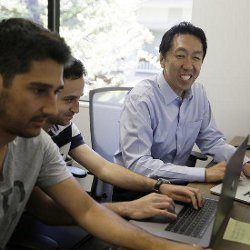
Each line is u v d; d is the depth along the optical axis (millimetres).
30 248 1057
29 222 1363
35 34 805
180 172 1545
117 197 1697
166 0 2709
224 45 2488
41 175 1183
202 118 2021
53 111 841
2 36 795
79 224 1162
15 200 1093
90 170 1695
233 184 1175
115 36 2928
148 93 1801
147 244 1014
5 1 3131
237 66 2488
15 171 1070
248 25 2408
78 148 1732
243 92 2512
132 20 2848
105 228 1108
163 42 1823
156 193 1347
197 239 1034
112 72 3000
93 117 2143
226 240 1042
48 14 3027
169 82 1829
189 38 1735
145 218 1161
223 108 2580
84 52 3041
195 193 1303
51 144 1185
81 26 3010
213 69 2545
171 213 1177
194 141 2035
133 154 1682
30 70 792
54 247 1064
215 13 2463
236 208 1274
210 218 1179
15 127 853
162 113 1826
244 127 2555
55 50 809
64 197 1183
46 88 818
